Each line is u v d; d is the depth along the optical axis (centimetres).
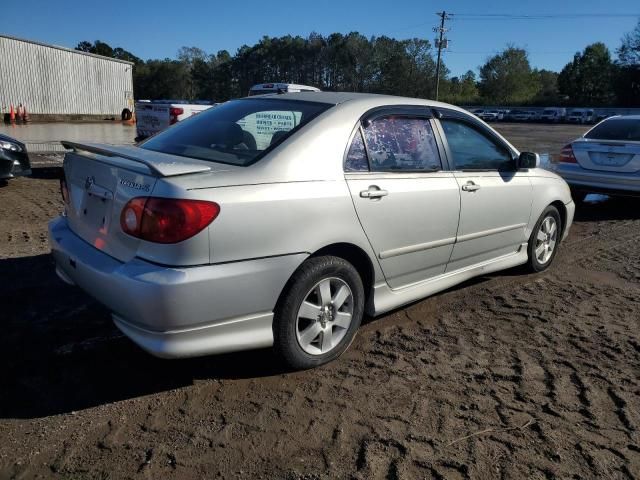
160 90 10919
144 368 330
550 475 253
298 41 10931
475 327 413
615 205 968
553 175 544
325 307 331
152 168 274
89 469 245
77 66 3569
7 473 240
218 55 13038
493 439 277
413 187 371
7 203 780
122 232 289
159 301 266
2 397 295
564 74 9794
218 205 277
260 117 360
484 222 441
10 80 3228
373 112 365
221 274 279
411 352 367
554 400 315
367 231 342
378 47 9975
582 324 425
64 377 317
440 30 6200
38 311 401
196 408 293
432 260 402
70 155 359
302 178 314
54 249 350
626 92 7600
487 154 454
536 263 538
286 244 301
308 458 258
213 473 246
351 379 329
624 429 289
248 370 333
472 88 10419
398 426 285
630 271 569
